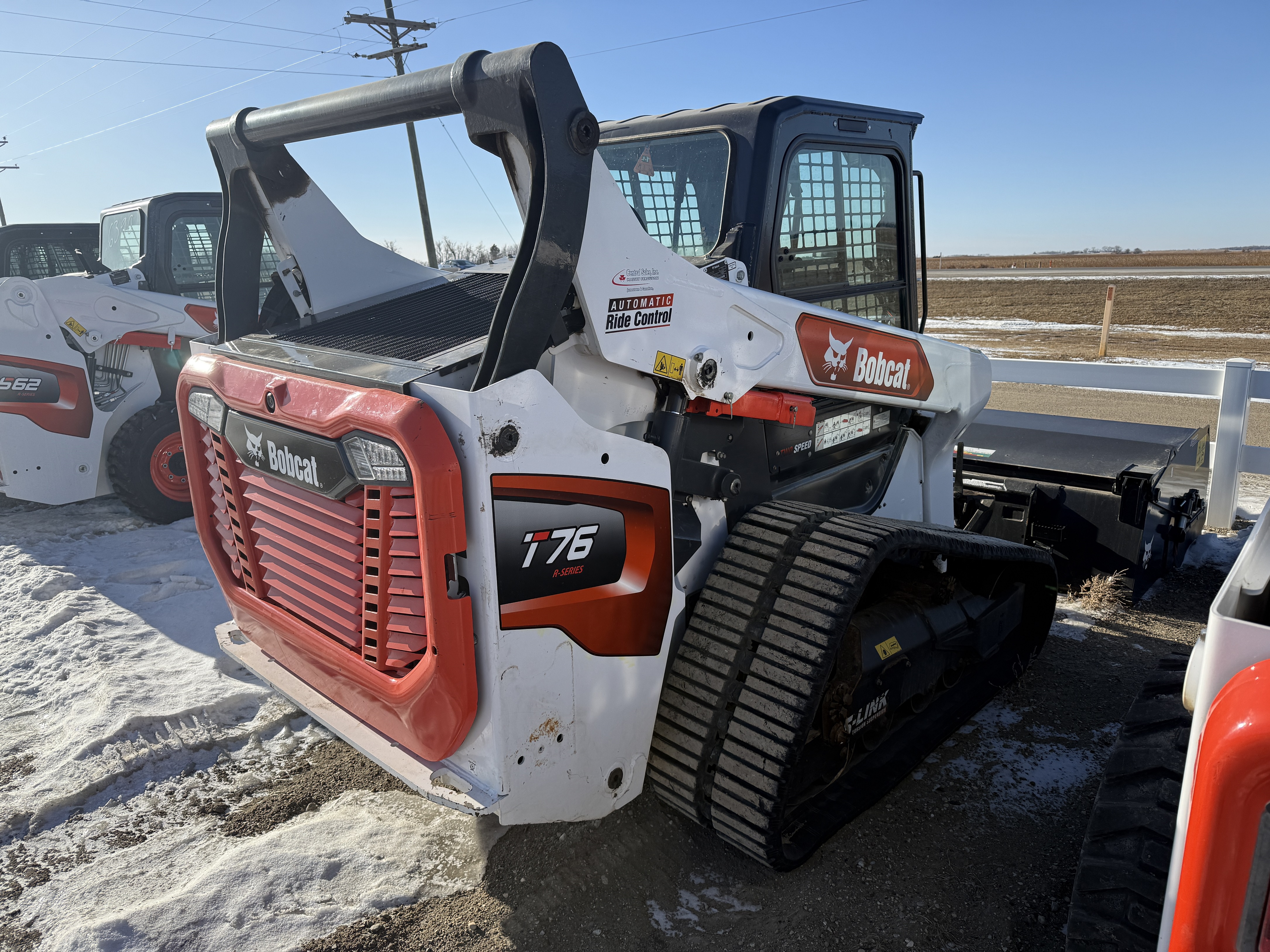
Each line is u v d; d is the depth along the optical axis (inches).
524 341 70.8
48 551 200.1
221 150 99.2
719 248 105.1
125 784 113.0
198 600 168.9
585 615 79.2
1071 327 815.1
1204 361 512.1
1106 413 362.3
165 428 218.5
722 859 96.3
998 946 83.0
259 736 123.0
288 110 88.1
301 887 91.0
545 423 73.1
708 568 98.7
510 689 73.9
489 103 69.7
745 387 96.4
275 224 101.7
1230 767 42.4
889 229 131.6
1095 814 69.8
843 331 110.5
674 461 91.0
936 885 91.7
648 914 88.1
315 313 105.2
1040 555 128.3
